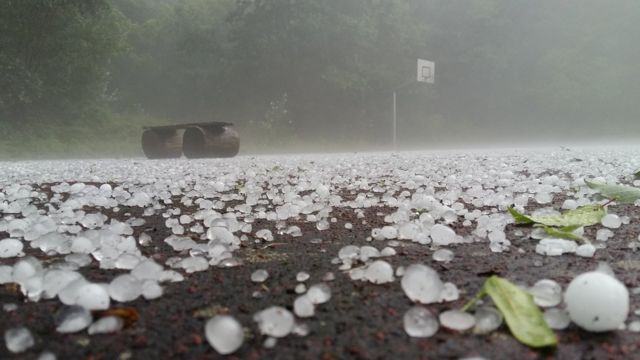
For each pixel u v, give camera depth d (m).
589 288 0.69
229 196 2.64
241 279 1.03
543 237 1.37
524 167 4.39
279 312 0.71
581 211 1.57
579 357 0.63
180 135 9.56
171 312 0.83
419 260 1.15
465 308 0.75
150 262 1.00
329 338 0.70
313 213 2.03
